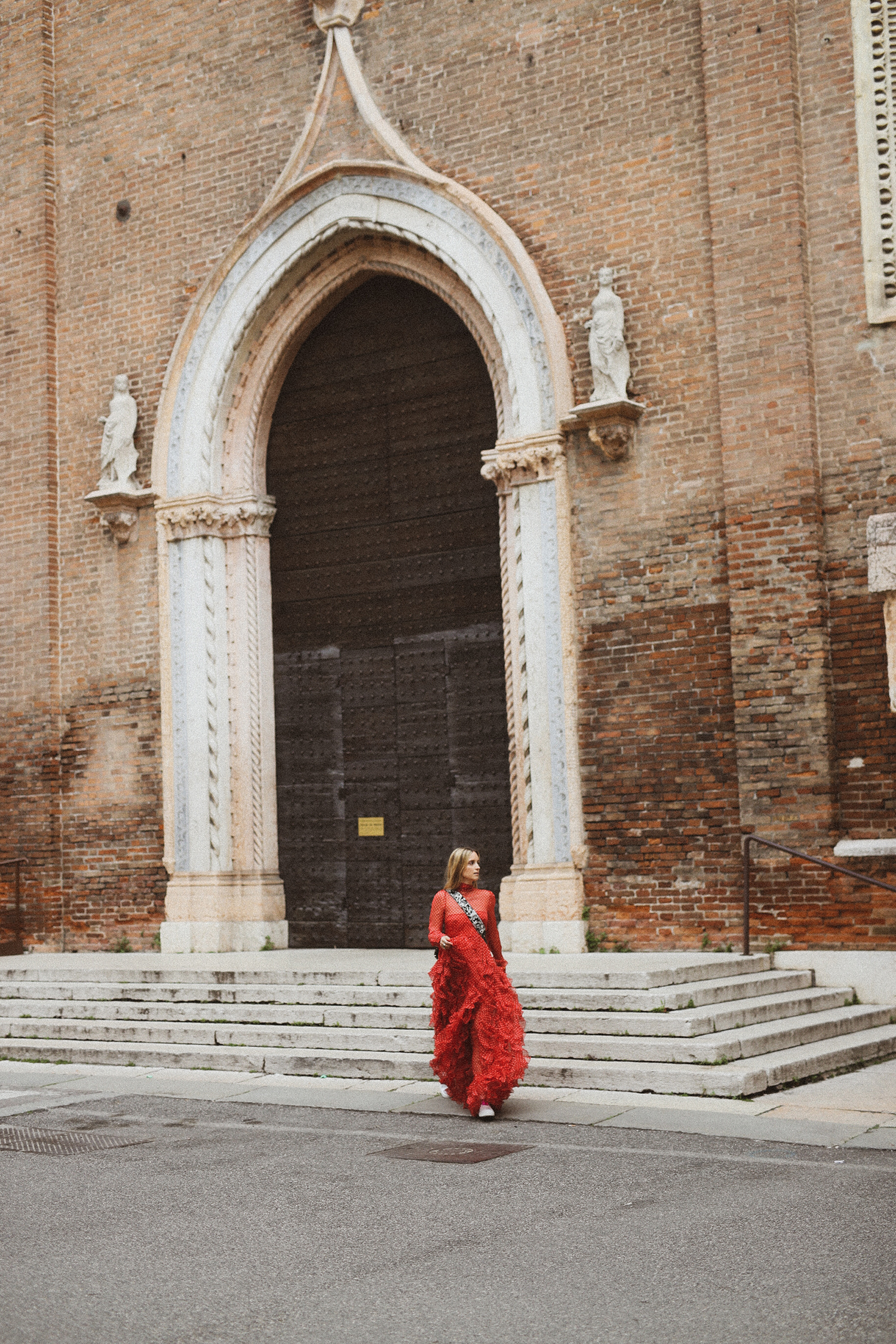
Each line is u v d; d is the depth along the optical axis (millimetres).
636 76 14047
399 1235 6211
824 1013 11477
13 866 17422
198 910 15875
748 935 12680
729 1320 5008
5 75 18031
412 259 15500
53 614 17422
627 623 13789
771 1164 7340
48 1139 8578
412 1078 10102
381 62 15594
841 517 12703
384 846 15633
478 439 15375
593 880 13852
